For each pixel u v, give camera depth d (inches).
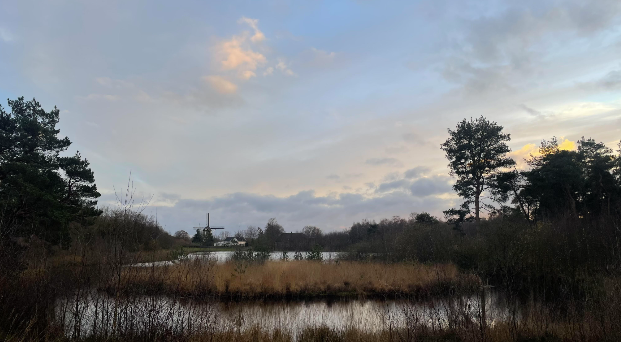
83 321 310.7
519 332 327.0
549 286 563.8
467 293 385.4
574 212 1068.5
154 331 281.1
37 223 607.5
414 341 318.7
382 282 693.9
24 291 306.3
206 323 309.0
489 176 1129.4
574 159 1154.0
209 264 560.4
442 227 1136.8
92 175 942.4
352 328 358.9
